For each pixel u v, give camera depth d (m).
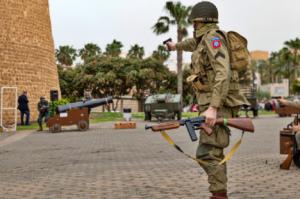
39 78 29.83
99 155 11.01
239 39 4.10
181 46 4.70
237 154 10.70
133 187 6.62
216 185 4.13
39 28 30.17
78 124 20.97
